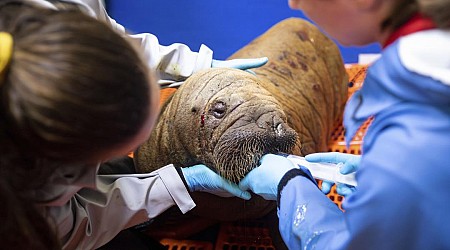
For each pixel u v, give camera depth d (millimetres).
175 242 1662
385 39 841
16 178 857
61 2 1107
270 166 1164
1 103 781
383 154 790
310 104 1705
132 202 1282
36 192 944
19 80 763
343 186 1235
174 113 1358
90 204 1224
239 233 1653
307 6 856
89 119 784
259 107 1229
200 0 2930
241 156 1198
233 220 1571
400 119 785
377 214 800
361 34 861
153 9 2926
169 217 1595
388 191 782
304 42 1840
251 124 1206
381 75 807
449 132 759
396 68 777
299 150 1396
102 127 800
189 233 1653
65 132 787
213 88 1296
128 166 1564
